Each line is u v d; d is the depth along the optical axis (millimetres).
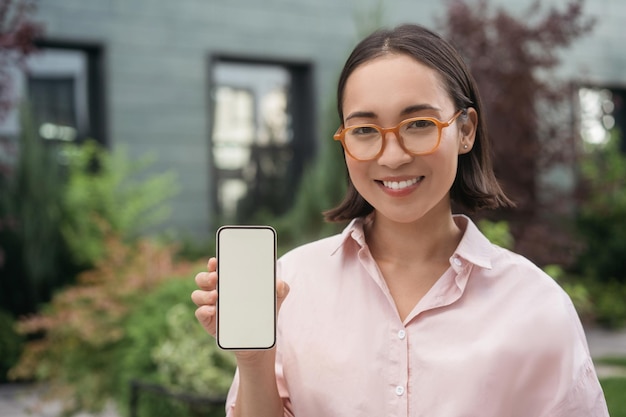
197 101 9000
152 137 8734
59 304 4996
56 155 7711
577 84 7395
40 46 8266
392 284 1471
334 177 6285
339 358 1405
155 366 3875
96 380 4523
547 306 1381
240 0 9250
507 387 1341
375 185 1396
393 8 9828
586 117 9469
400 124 1340
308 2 9617
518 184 6594
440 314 1391
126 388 3922
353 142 1394
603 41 11117
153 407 3631
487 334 1364
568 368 1354
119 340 4586
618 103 10086
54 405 5695
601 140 9719
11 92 6777
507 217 6316
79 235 7504
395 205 1377
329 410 1396
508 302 1390
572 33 7051
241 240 1341
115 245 5734
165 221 8758
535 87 6758
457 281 1395
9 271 7297
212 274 1346
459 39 6879
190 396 3352
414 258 1477
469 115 1474
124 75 8602
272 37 9430
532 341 1355
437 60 1379
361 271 1470
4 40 6016
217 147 9336
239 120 9469
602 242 9852
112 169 8047
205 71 9055
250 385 1396
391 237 1487
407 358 1374
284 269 1563
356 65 1398
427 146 1342
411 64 1354
